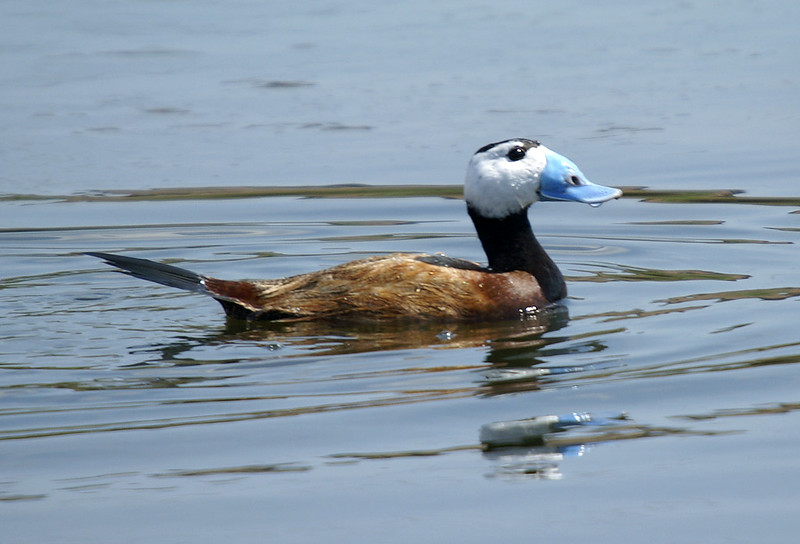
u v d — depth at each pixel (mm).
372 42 23406
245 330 10711
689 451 7543
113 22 25406
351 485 7148
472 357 9641
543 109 19047
